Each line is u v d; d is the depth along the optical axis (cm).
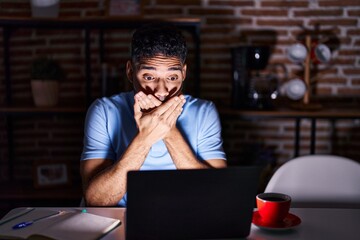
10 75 276
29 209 118
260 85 251
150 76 134
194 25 239
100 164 142
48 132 283
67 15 274
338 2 271
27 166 285
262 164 264
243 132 281
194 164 137
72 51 278
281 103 277
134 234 95
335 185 147
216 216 98
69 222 107
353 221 116
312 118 244
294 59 254
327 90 278
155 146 147
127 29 275
